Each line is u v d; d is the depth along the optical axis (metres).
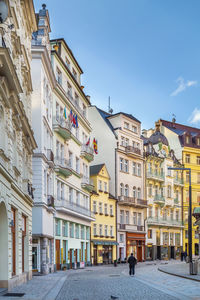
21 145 24.28
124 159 66.88
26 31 27.78
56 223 41.59
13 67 17.34
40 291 20.33
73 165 48.06
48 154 37.50
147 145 73.00
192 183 80.94
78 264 48.59
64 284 24.80
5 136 19.06
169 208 76.31
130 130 68.94
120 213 64.88
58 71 43.19
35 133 34.88
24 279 25.44
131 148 67.69
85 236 52.91
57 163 41.00
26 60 26.58
